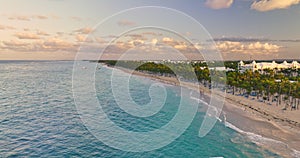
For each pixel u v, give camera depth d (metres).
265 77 110.31
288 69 154.75
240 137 48.47
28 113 65.50
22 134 48.81
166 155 39.84
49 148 41.88
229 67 173.38
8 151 40.53
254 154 40.25
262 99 86.88
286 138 47.69
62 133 49.12
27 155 39.12
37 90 107.56
